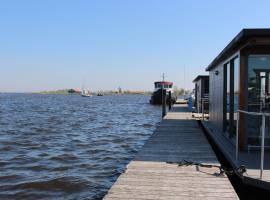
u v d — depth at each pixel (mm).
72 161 13297
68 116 36656
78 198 9188
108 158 13883
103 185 10281
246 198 7098
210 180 7410
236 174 7480
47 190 9805
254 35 8211
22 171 11703
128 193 6613
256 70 9422
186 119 21203
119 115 38969
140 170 8258
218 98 14469
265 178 6809
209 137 14219
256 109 9492
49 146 16594
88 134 21312
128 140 18875
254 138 9492
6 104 69875
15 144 17062
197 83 29609
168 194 6559
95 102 88125
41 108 54281
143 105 67500
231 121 11164
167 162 9102
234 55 10445
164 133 14969
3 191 9656
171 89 56281
